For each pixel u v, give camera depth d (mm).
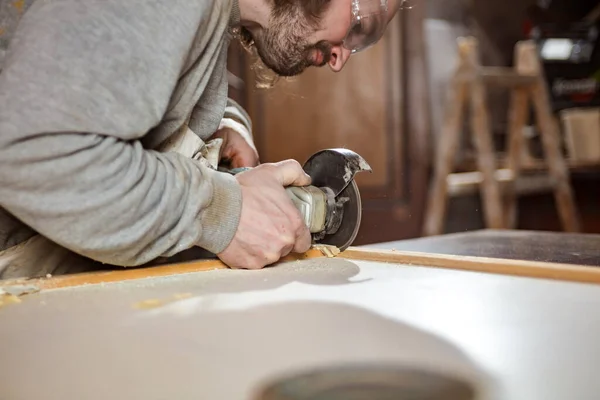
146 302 901
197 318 818
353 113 3475
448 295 940
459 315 825
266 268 1207
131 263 1105
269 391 571
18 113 944
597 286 997
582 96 4309
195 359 662
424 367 626
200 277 1109
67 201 989
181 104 1197
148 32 1011
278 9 1355
